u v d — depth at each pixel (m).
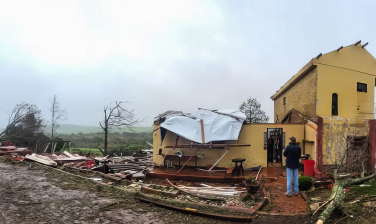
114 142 35.59
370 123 12.55
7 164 12.05
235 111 13.98
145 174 11.16
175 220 4.96
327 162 11.77
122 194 6.78
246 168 11.98
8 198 5.97
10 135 22.44
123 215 5.12
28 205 5.52
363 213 5.08
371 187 7.89
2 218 4.59
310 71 12.65
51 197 6.28
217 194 7.11
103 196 6.52
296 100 14.42
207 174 10.95
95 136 42.69
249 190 6.69
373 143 12.38
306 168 9.73
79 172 10.34
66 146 28.23
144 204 5.97
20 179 8.40
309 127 12.32
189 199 6.55
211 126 12.26
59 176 9.20
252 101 21.52
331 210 4.86
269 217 5.11
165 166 13.15
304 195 6.89
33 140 24.28
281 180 9.59
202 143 11.55
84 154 22.98
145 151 21.39
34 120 24.75
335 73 12.32
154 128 14.20
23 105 26.39
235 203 6.16
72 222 4.62
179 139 13.06
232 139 11.52
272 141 12.69
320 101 12.04
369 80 13.12
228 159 12.34
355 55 12.81
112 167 12.35
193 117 13.39
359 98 12.82
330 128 11.92
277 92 17.70
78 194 6.66
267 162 12.34
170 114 14.21
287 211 5.62
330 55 12.24
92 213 5.16
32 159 12.83
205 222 4.92
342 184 6.31
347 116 12.44
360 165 11.77
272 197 6.92
